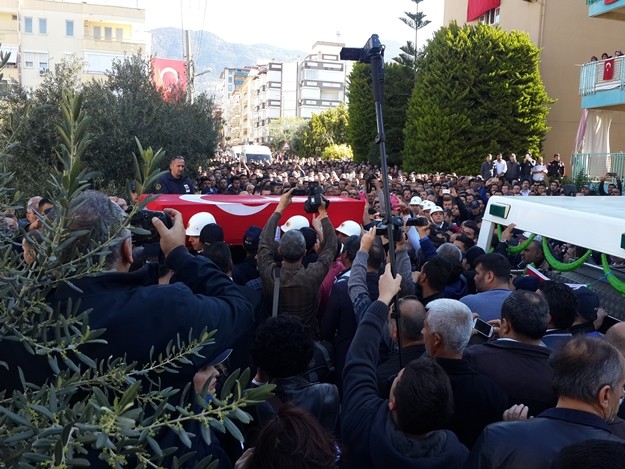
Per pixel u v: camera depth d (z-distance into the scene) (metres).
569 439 1.99
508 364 2.86
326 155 53.22
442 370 2.27
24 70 46.22
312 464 1.56
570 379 2.10
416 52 36.53
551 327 3.45
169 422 1.31
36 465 1.22
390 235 2.98
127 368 1.45
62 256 1.51
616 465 1.37
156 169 1.44
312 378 3.64
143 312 1.75
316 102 127.44
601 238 3.97
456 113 26.70
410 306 3.28
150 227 2.18
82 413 1.21
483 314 3.88
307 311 4.30
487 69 26.48
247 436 2.54
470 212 11.57
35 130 9.73
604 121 23.11
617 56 20.94
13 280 1.40
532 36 28.28
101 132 11.45
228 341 1.91
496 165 22.47
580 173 21.19
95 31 49.44
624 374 2.14
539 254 5.24
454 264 4.78
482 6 31.52
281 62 129.75
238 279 5.14
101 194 1.71
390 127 35.22
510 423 2.12
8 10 45.53
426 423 2.18
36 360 1.67
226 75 185.88
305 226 6.21
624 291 3.94
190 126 13.95
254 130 143.00
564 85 28.09
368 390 2.47
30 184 9.39
